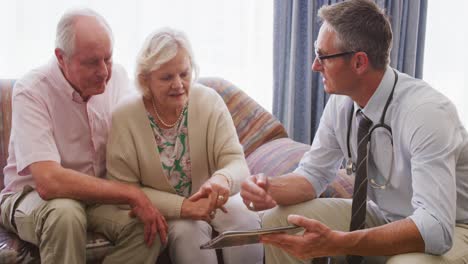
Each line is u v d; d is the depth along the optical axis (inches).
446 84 127.8
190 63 66.0
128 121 67.6
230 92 93.8
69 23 61.6
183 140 69.1
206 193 64.2
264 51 110.1
